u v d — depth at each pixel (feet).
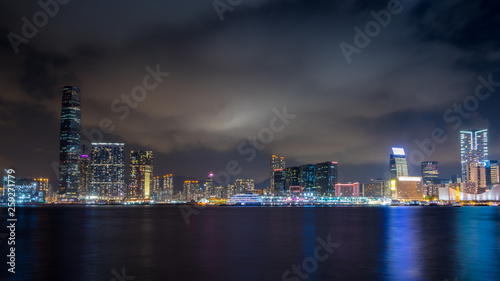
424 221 495.41
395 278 148.05
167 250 220.43
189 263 178.60
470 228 370.94
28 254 205.67
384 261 181.37
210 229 365.40
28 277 151.43
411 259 186.80
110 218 578.25
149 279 148.25
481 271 159.02
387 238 279.49
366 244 244.83
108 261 183.83
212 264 176.04
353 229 363.76
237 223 458.91
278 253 207.62
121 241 263.70
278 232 332.80
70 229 368.48
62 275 154.81
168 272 159.74
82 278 149.69
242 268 167.53
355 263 176.96
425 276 151.02
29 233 324.39
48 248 229.04
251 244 247.29
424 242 254.06
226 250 219.41
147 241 264.52
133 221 499.92
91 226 407.23
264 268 167.22
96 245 242.58
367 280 145.28
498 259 186.29
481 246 232.53
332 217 617.21
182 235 306.35
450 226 398.62
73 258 192.95
